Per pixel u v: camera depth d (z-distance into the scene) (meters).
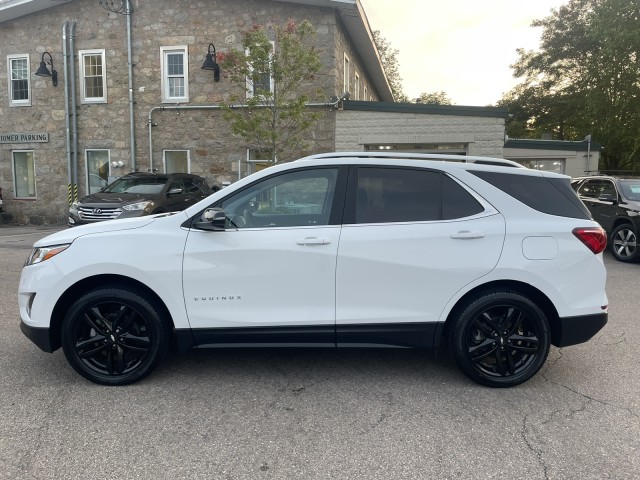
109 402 3.56
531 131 34.81
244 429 3.18
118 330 3.79
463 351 3.76
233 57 13.10
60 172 16.91
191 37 15.62
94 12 16.09
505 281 3.77
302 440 3.04
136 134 16.25
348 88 17.00
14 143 17.09
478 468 2.75
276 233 3.71
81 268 3.68
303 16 14.89
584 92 24.22
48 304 3.73
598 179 11.16
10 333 5.07
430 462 2.81
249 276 3.68
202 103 15.79
